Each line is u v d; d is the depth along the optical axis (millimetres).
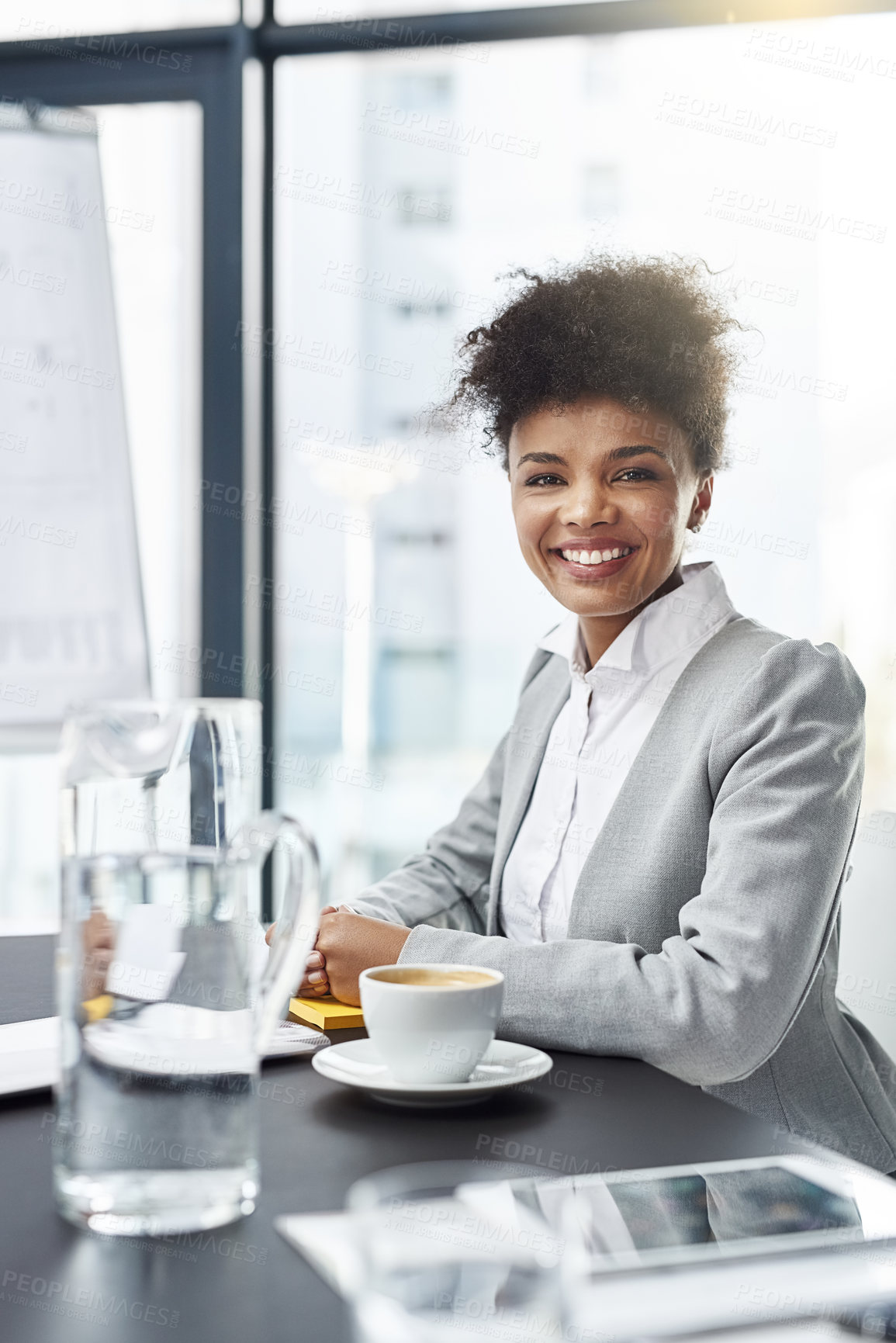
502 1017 853
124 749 517
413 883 1332
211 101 2404
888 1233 488
